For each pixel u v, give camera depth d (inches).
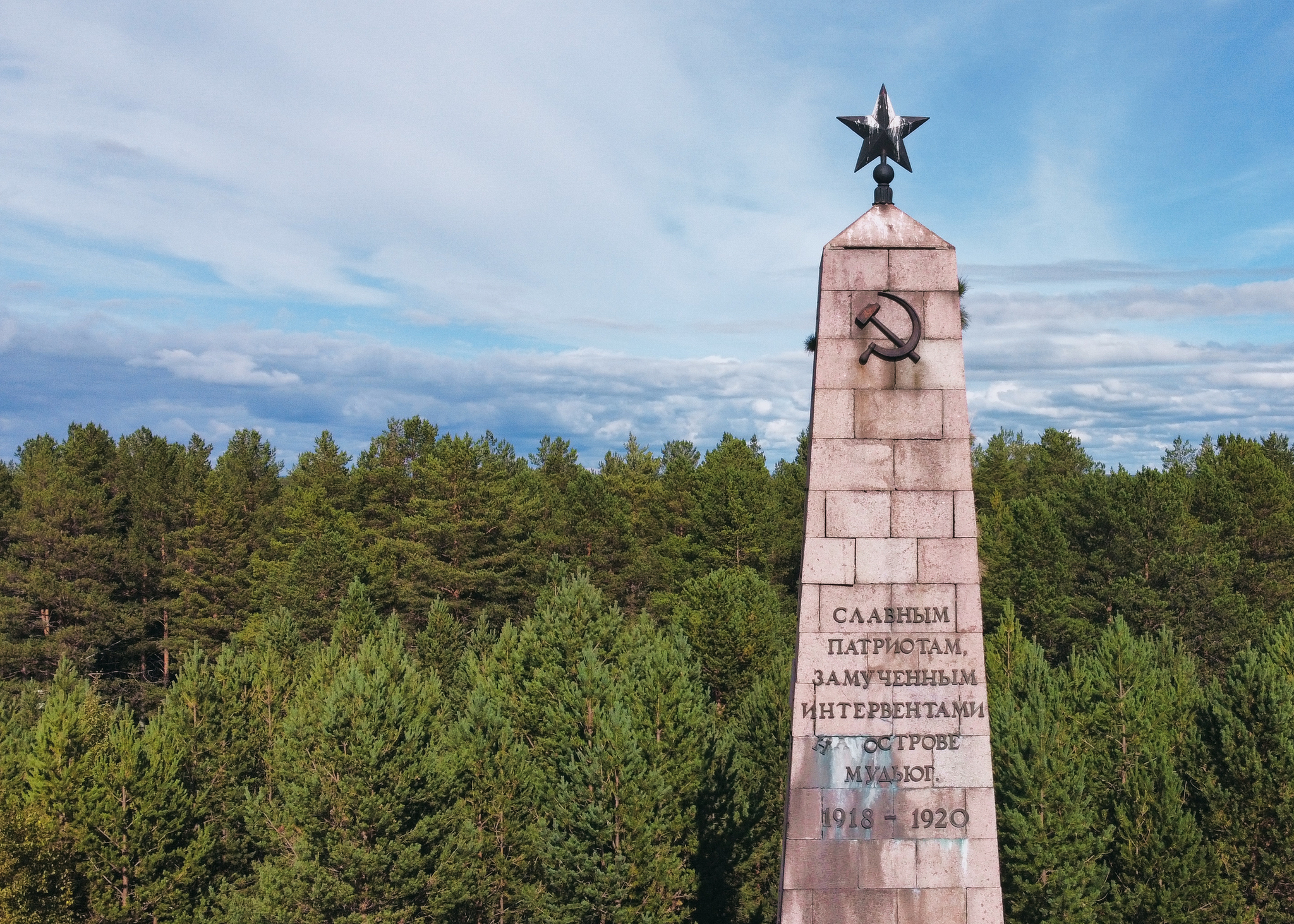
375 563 2503.7
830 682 454.6
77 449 2970.0
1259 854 990.4
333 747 1008.9
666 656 1242.0
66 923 1021.8
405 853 994.1
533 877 1128.8
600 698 1210.0
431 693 1416.1
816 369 463.8
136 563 2726.4
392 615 1838.1
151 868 1070.4
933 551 457.4
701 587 1902.1
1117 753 1135.6
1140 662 1211.9
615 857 1013.2
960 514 457.7
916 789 451.5
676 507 3095.5
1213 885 958.4
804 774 453.7
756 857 1285.7
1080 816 967.6
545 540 2733.8
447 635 1948.8
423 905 1031.6
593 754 1050.1
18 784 1149.7
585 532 2731.3
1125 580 2108.8
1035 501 2314.2
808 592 457.7
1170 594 2084.2
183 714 1279.5
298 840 1034.1
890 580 456.8
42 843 1003.9
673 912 1028.5
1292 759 984.3
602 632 1560.0
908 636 455.5
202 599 2615.7
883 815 450.6
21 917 984.9
